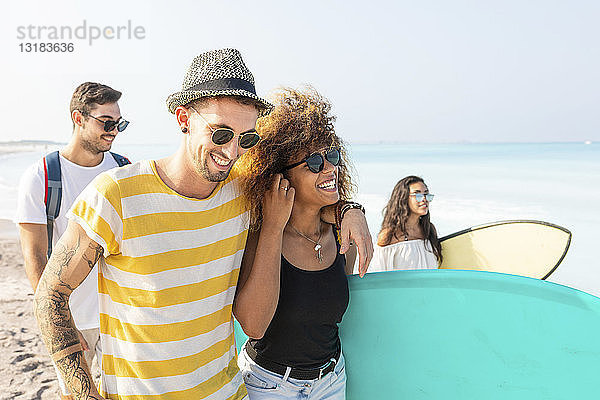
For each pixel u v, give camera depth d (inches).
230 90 52.2
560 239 154.9
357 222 73.0
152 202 55.7
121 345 57.8
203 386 60.2
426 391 84.0
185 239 57.4
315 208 71.5
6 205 587.5
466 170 951.6
